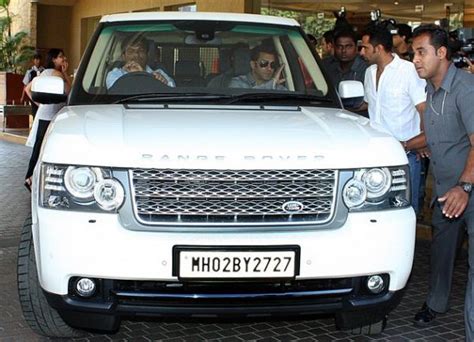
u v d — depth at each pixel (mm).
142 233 3363
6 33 24531
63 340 4254
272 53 4930
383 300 3611
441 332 4512
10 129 18547
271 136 3645
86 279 3428
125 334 4371
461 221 4441
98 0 21562
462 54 6602
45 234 3420
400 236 3590
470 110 4043
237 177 3430
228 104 4414
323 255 3428
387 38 5379
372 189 3598
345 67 7117
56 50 9727
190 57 4855
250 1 13516
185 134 3605
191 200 3418
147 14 5156
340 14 8281
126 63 4801
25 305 3982
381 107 5449
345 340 4336
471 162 3861
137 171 3402
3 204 8641
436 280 4594
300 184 3490
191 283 3396
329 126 3902
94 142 3521
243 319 3561
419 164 5363
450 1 14016
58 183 3471
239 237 3377
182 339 4316
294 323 4617
